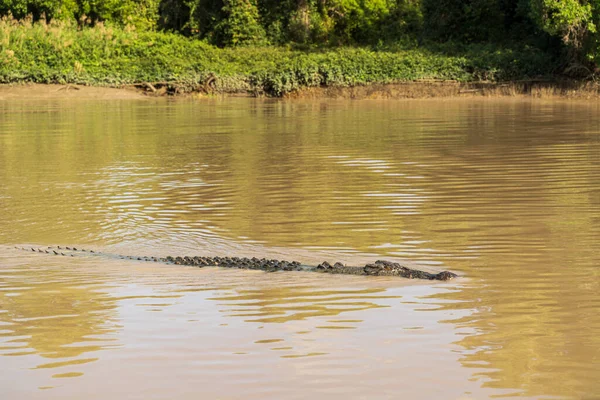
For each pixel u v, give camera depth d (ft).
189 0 329.31
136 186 95.14
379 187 90.99
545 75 241.14
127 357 41.88
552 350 41.93
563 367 39.83
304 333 44.86
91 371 40.22
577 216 74.38
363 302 50.19
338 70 246.68
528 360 40.63
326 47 302.25
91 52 269.03
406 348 42.39
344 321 46.68
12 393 37.93
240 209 81.30
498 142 126.72
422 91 235.61
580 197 82.79
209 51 279.69
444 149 120.26
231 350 42.52
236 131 152.56
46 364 41.22
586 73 233.35
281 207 81.87
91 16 311.68
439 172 99.81
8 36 262.88
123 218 78.13
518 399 36.55
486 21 282.15
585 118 162.30
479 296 51.08
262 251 64.95
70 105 220.23
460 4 283.79
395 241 67.00
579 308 48.42
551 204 79.82
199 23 321.11
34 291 53.88
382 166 105.60
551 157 109.29
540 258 60.29
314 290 52.90
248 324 46.47
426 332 44.68
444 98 228.22
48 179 100.58
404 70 247.91
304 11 312.71
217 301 50.98
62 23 284.00
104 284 55.26
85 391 37.93
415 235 68.85
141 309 49.62
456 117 171.53
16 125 166.81
